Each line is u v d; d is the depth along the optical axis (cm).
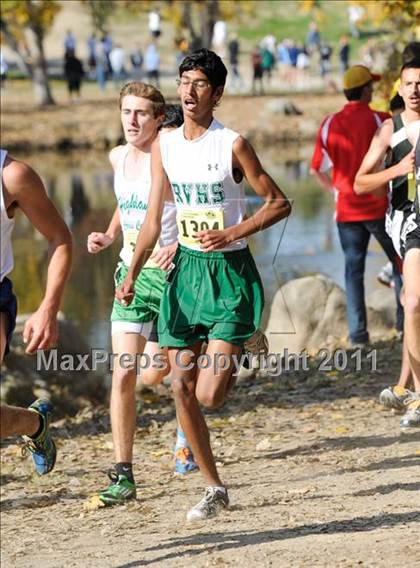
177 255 1338
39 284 4419
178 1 7906
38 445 1261
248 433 1880
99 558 1255
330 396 2109
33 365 2247
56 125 9056
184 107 1308
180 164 1321
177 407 1327
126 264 1549
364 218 2395
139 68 11106
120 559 1237
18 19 9138
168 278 1337
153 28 11094
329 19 12725
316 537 1225
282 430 1881
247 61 11888
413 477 1480
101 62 10669
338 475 1544
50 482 1706
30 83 11231
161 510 1463
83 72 10294
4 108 9794
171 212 1498
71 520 1473
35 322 1116
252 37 12500
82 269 4381
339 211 2417
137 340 1523
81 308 3838
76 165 8106
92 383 2300
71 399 2244
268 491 1491
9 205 1105
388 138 1616
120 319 1530
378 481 1480
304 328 2630
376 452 1650
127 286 1380
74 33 12794
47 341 1117
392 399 1736
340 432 1808
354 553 1140
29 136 8894
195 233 1325
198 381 1301
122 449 1520
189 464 1658
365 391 2117
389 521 1266
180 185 1326
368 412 1944
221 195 1315
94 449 1916
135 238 1540
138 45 11875
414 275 1529
